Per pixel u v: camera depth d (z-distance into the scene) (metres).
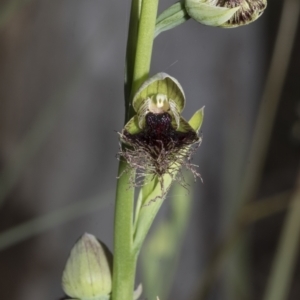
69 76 0.77
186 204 0.57
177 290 0.83
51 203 0.84
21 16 0.84
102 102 0.82
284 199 0.59
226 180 0.72
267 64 0.84
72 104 0.82
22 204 0.84
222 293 0.75
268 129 0.61
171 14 0.49
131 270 0.49
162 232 0.57
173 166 0.49
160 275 0.57
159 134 0.48
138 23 0.49
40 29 0.84
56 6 0.83
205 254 0.83
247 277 0.61
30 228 0.56
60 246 0.85
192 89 0.82
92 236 0.50
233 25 0.49
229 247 0.60
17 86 0.85
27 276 0.86
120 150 0.48
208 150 0.82
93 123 0.83
